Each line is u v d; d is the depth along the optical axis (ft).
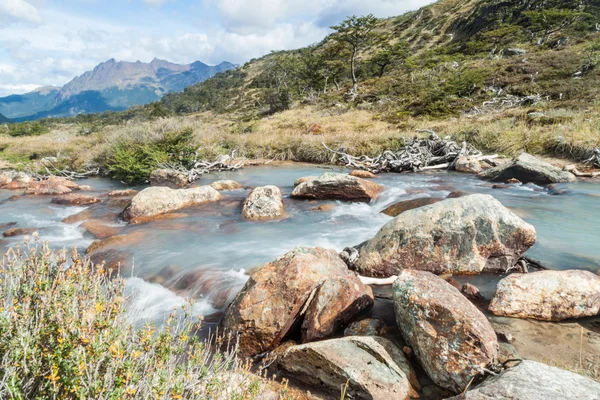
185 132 63.41
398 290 13.88
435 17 343.87
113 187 53.21
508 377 9.75
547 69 114.62
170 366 8.23
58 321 7.89
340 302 15.35
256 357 14.69
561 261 20.80
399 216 21.88
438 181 46.11
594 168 45.73
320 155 68.90
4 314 7.81
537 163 42.86
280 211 33.40
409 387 11.58
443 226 20.34
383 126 87.25
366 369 11.61
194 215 33.86
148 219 32.78
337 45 181.88
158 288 20.81
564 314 14.97
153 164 56.03
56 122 324.39
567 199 33.83
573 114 65.87
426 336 12.26
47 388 6.95
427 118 91.86
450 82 117.29
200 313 17.93
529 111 76.13
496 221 20.03
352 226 29.91
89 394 6.60
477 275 19.83
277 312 14.94
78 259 10.96
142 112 380.17
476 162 52.06
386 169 56.75
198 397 8.20
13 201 43.42
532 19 194.59
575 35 170.50
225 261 22.93
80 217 35.04
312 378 12.35
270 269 16.55
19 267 10.24
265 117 155.12
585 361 12.23
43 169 62.34
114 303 9.46
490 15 249.14
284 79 265.54
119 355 7.18
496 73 122.21
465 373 11.26
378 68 224.74
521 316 15.20
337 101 150.61
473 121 77.87
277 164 68.08
